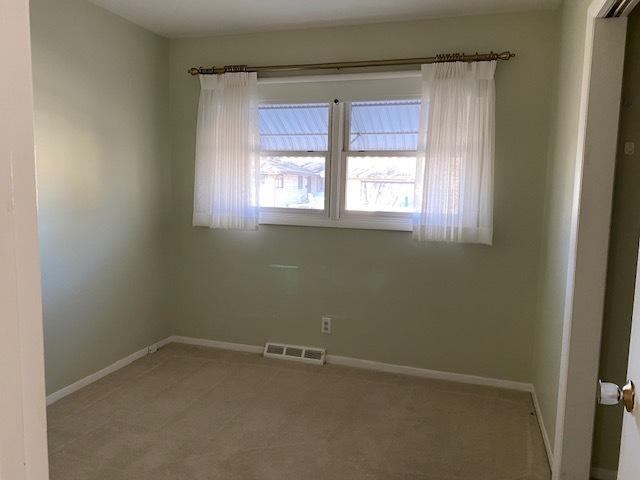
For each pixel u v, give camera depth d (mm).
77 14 2836
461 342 3234
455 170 3008
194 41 3578
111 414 2695
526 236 3033
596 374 1979
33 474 554
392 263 3322
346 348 3492
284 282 3586
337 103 3309
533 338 3086
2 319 496
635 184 1953
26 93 506
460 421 2686
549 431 2389
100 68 3029
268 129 3533
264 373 3314
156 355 3619
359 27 3225
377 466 2244
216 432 2520
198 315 3840
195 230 3762
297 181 3506
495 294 3133
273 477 2148
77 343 2992
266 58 3438
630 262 1987
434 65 3000
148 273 3602
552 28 2873
